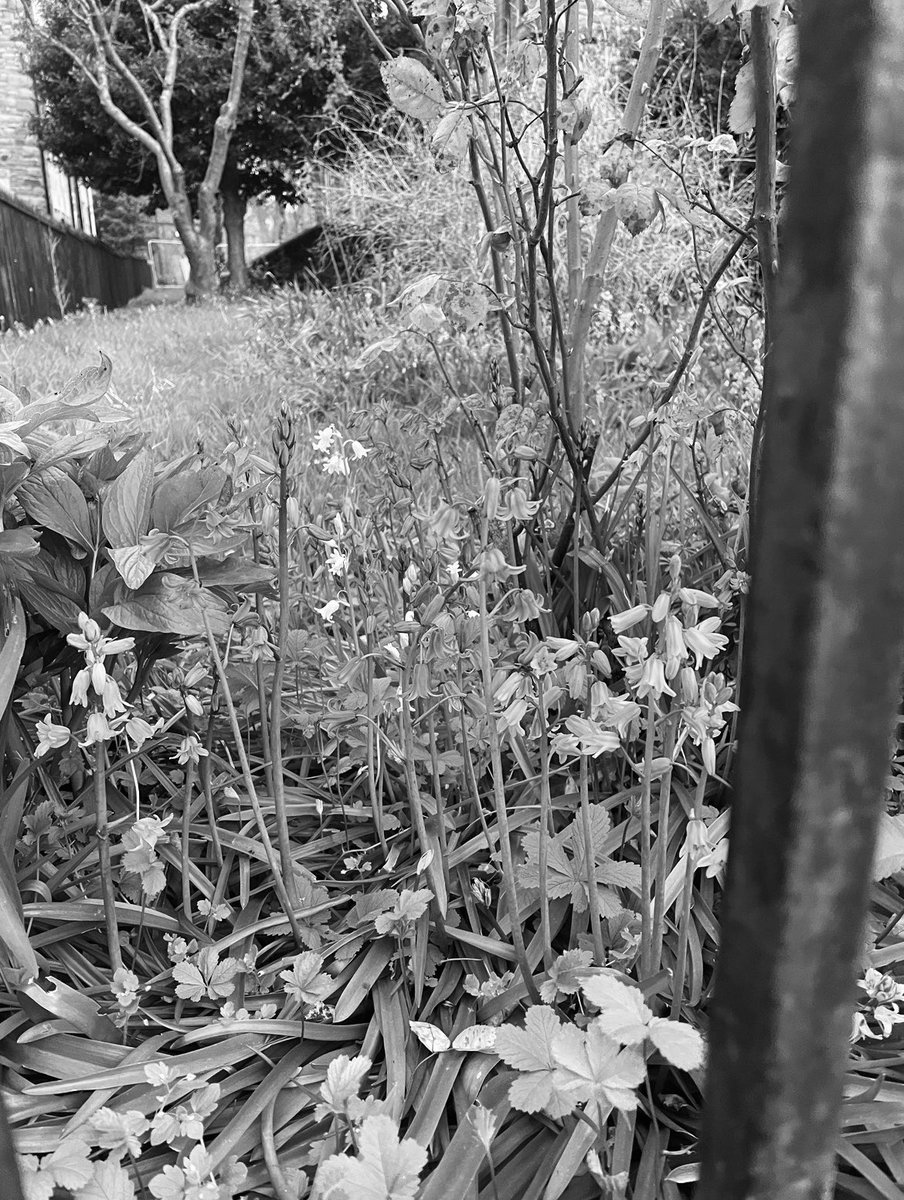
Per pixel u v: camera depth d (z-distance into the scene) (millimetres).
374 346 1916
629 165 1771
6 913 1240
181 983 1385
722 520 2211
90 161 22344
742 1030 665
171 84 16875
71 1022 1280
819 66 511
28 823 1581
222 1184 1087
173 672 1991
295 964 1337
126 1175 1060
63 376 5586
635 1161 1179
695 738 1144
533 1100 993
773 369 563
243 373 5688
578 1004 1332
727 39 5703
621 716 1122
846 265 514
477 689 1689
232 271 22438
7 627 1523
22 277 12375
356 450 1904
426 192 5367
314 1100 1247
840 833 601
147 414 4332
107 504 1552
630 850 1682
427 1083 1234
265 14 17844
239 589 1680
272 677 1868
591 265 2088
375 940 1479
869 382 525
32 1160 1049
